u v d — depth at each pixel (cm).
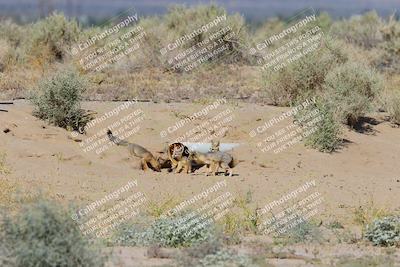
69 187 4991
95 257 3266
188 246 4000
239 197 4884
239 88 7694
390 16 11094
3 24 10225
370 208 4728
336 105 6656
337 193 5106
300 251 3988
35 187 4878
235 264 3525
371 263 3766
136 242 4056
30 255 3164
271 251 3916
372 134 6688
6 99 6825
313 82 7138
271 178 5425
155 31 8931
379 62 9244
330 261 3791
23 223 3231
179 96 7294
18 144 5597
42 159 5466
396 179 5597
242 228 4369
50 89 6238
